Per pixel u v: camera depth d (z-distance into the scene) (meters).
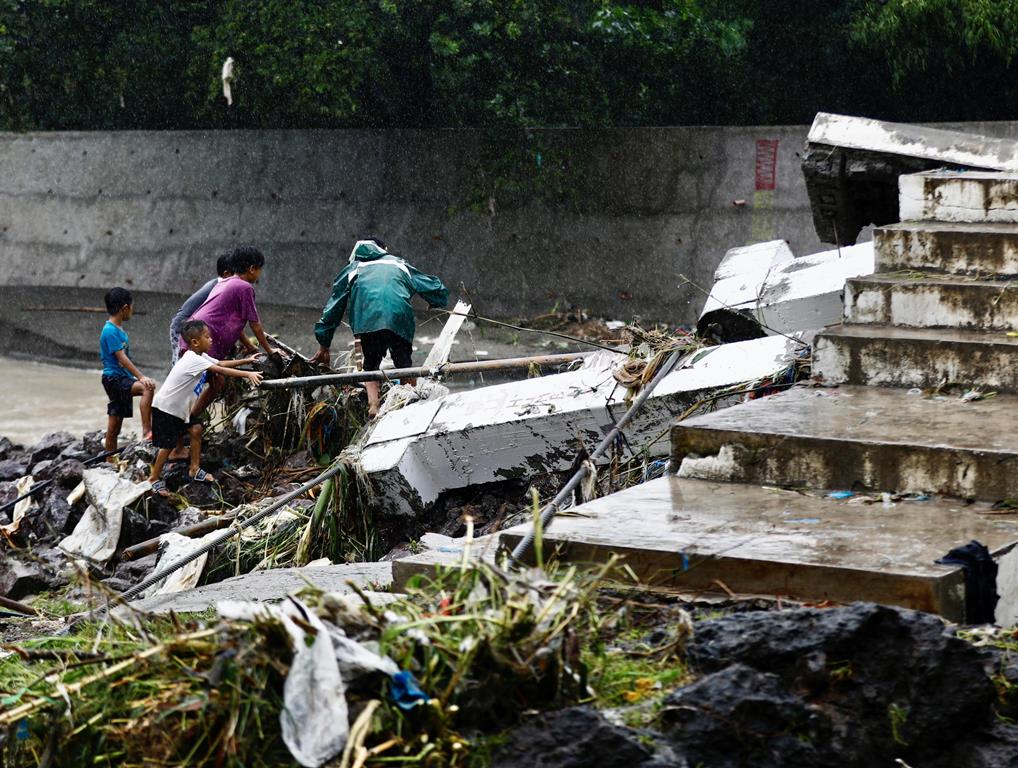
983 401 6.21
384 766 3.28
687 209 17.75
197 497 10.41
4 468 12.48
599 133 18.27
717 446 5.84
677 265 17.78
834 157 10.21
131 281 22.05
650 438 7.87
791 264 9.51
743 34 18.31
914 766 3.62
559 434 8.12
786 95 19.19
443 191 19.55
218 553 8.54
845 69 18.72
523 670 3.47
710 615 4.35
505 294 19.00
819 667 3.68
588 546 4.79
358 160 20.23
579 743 3.30
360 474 8.34
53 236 22.98
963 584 4.38
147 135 22.03
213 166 21.45
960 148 9.64
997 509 5.16
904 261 7.63
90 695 3.51
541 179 18.70
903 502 5.32
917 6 16.14
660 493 5.60
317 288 20.41
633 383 8.03
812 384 6.80
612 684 3.80
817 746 3.55
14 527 10.70
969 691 3.64
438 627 3.60
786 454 5.66
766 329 8.81
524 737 3.35
